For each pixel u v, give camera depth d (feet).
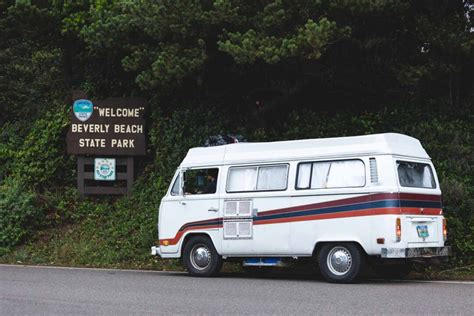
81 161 71.41
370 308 30.78
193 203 48.78
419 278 45.91
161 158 69.77
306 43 52.49
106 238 64.03
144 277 47.29
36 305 33.09
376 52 61.82
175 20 57.57
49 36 75.41
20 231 66.33
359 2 54.13
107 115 71.10
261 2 58.34
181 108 72.38
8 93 83.82
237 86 69.41
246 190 46.55
